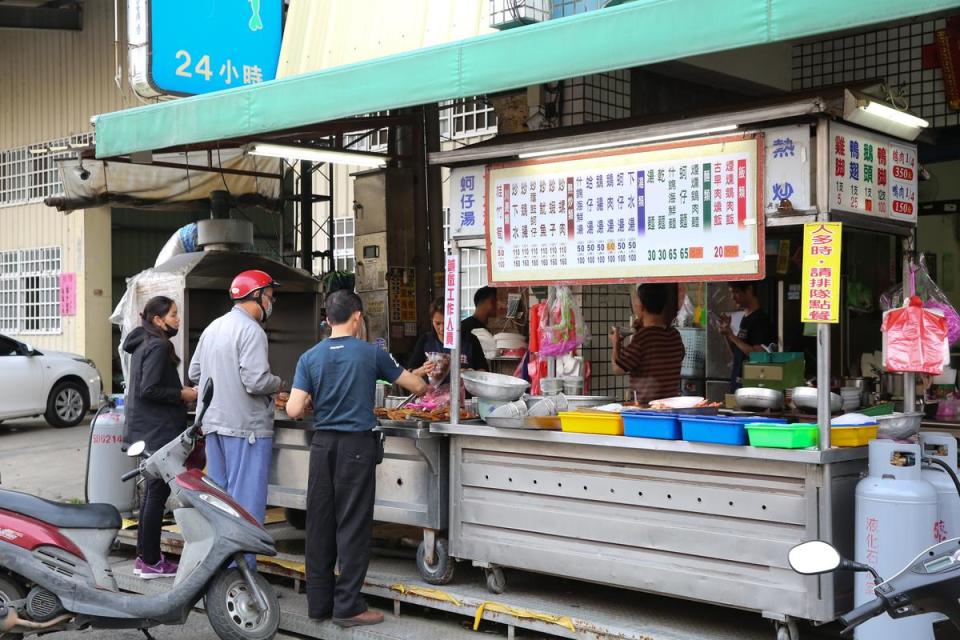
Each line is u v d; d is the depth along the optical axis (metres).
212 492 4.87
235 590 4.80
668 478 4.47
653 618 4.70
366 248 9.18
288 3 8.82
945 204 6.89
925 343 4.26
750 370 5.46
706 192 4.40
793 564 2.64
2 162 17.52
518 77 4.48
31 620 4.66
